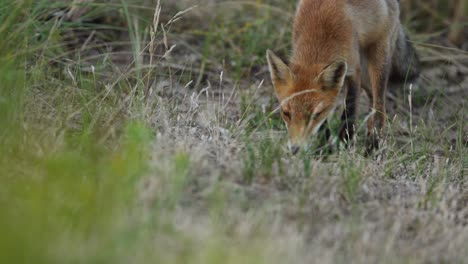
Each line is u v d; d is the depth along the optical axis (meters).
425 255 7.92
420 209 9.11
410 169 10.80
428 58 15.99
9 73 9.59
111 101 10.73
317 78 11.09
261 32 15.71
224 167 9.10
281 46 15.28
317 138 11.62
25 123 9.42
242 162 9.36
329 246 7.82
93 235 6.76
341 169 9.58
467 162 11.35
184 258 6.68
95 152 8.52
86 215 7.00
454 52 16.64
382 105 13.14
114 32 14.72
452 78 15.81
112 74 12.62
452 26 17.09
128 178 7.78
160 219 7.48
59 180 7.60
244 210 8.24
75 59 13.11
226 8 16.33
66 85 11.13
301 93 10.97
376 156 11.38
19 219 6.79
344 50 11.81
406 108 14.85
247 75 14.73
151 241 6.98
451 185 10.15
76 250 6.47
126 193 7.50
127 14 12.75
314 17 11.99
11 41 10.29
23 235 6.42
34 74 10.57
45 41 11.83
